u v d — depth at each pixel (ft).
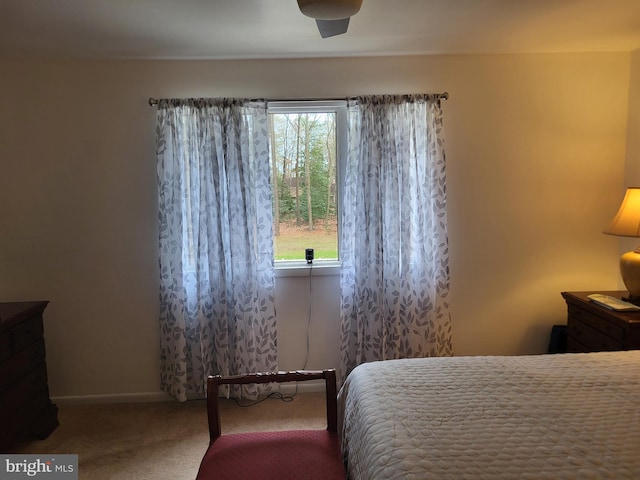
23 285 9.82
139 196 9.76
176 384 9.67
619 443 4.33
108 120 9.55
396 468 4.07
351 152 9.64
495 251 10.29
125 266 9.91
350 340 10.01
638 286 8.37
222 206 9.56
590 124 10.04
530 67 9.84
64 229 9.75
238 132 9.40
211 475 5.05
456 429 4.63
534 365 6.20
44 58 9.27
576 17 7.63
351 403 5.86
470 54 9.74
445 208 9.80
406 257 9.77
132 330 10.06
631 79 9.85
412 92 9.80
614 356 6.48
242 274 9.70
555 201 10.21
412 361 6.45
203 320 9.71
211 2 6.61
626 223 8.36
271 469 5.14
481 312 10.43
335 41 8.61
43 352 8.83
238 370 9.82
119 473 7.53
